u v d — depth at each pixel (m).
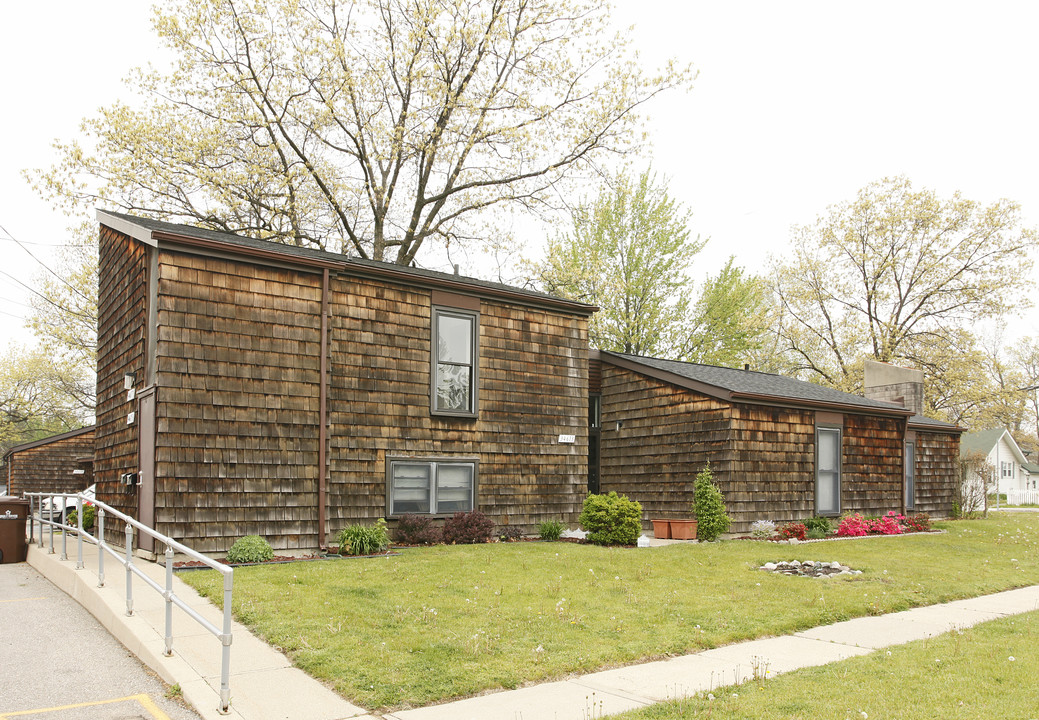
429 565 10.06
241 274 10.83
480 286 13.88
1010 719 4.80
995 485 47.31
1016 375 55.19
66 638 7.06
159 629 6.68
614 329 30.88
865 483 18.83
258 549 10.10
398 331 12.70
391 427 12.43
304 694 5.32
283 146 24.03
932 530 18.64
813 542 14.59
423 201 25.19
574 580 9.42
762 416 16.36
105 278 13.72
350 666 5.77
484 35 22.67
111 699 5.38
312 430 11.30
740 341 32.28
